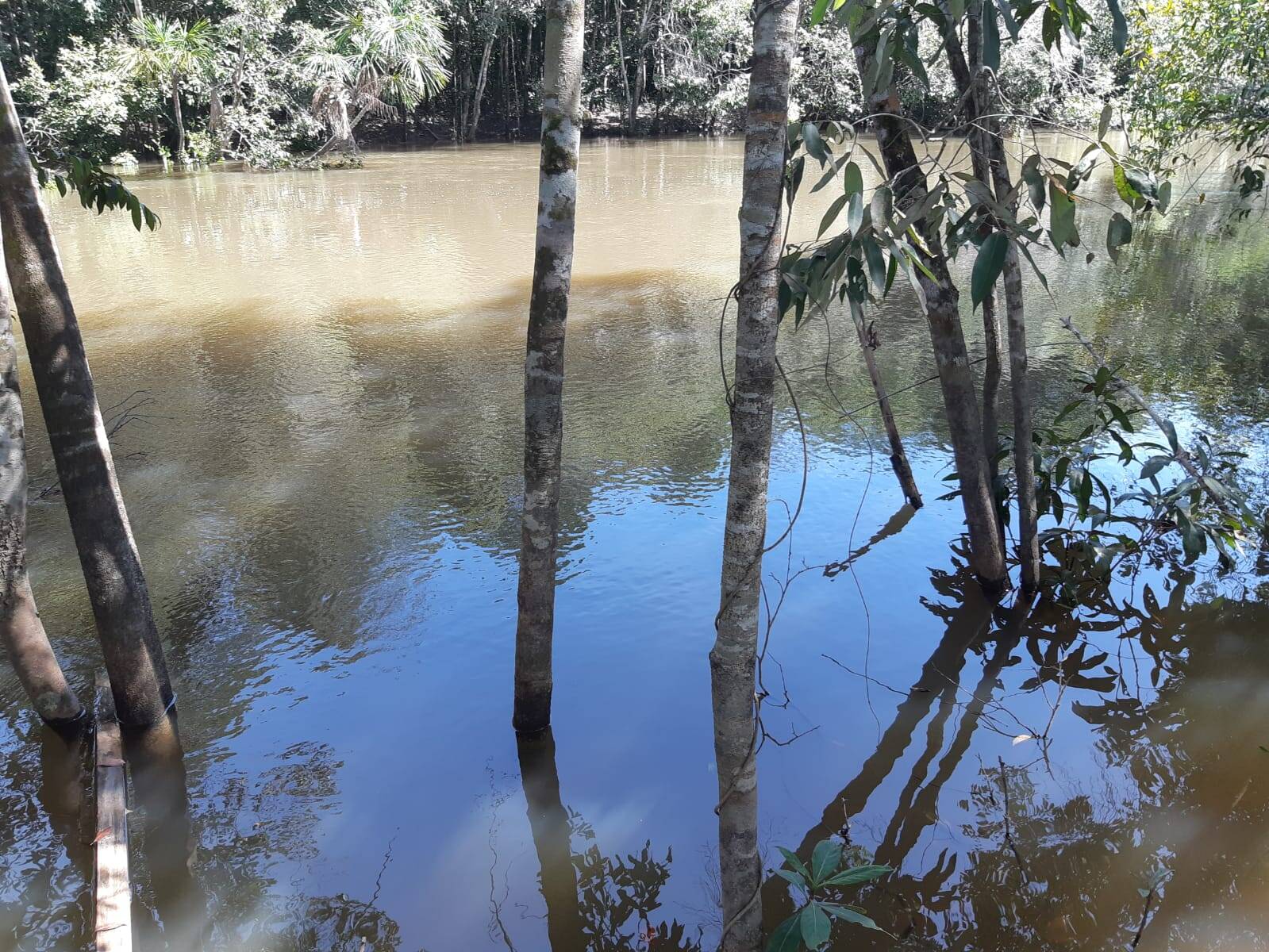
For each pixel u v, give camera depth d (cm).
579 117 364
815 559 566
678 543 583
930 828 373
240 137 2952
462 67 4038
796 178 271
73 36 2694
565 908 344
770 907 340
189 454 747
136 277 1387
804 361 932
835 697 453
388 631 506
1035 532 512
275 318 1153
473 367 957
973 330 1015
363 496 666
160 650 439
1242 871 341
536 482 394
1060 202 285
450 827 383
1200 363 874
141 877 361
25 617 417
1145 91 838
